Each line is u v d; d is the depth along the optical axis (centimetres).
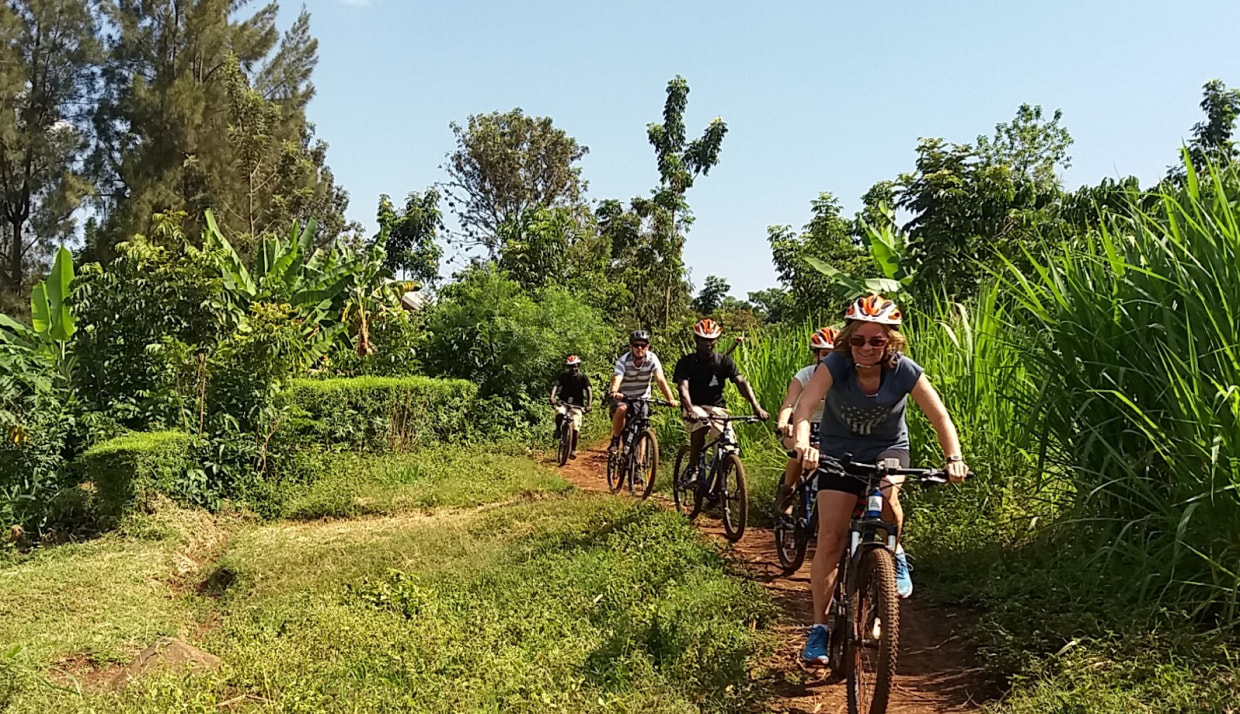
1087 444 517
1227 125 1463
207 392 1064
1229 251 488
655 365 1073
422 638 548
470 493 1068
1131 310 533
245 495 1013
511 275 2181
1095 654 427
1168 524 492
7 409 916
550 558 729
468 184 3750
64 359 1071
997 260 1142
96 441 956
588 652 514
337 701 457
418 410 1373
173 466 933
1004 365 693
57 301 1134
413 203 2683
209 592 738
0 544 828
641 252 2609
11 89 3916
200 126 3838
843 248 1712
